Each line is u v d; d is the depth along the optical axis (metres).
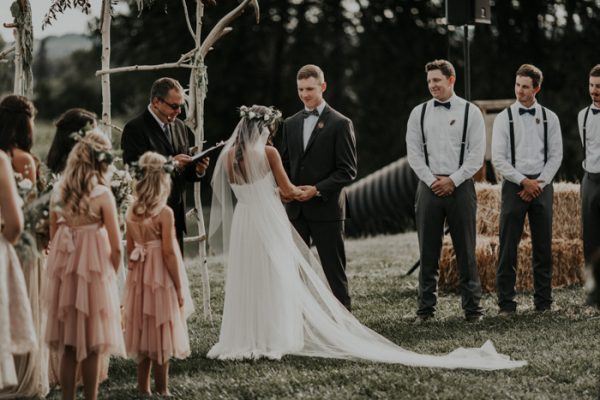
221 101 27.41
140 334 5.91
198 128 8.06
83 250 5.59
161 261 5.92
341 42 26.88
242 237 6.90
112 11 7.95
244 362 6.70
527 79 8.26
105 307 5.59
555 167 8.28
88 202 5.59
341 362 6.68
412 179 18.39
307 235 7.95
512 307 8.28
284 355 6.93
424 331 7.70
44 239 5.99
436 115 8.07
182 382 6.18
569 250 9.94
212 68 26.86
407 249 13.59
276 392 5.88
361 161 26.73
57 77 37.50
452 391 5.77
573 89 24.56
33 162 5.89
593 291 4.07
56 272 5.63
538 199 8.28
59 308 5.57
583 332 7.39
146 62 27.11
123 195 6.50
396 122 26.36
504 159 8.27
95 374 5.62
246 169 6.87
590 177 8.48
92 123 6.12
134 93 29.08
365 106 26.64
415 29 26.00
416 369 6.39
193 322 8.42
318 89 7.94
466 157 8.01
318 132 7.89
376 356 6.70
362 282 10.46
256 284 6.86
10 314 5.44
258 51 26.84
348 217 8.11
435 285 8.16
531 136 8.29
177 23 26.17
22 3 7.77
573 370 6.23
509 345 7.06
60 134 6.14
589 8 24.89
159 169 5.93
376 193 19.02
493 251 9.52
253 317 6.86
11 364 5.37
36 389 5.91
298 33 26.92
